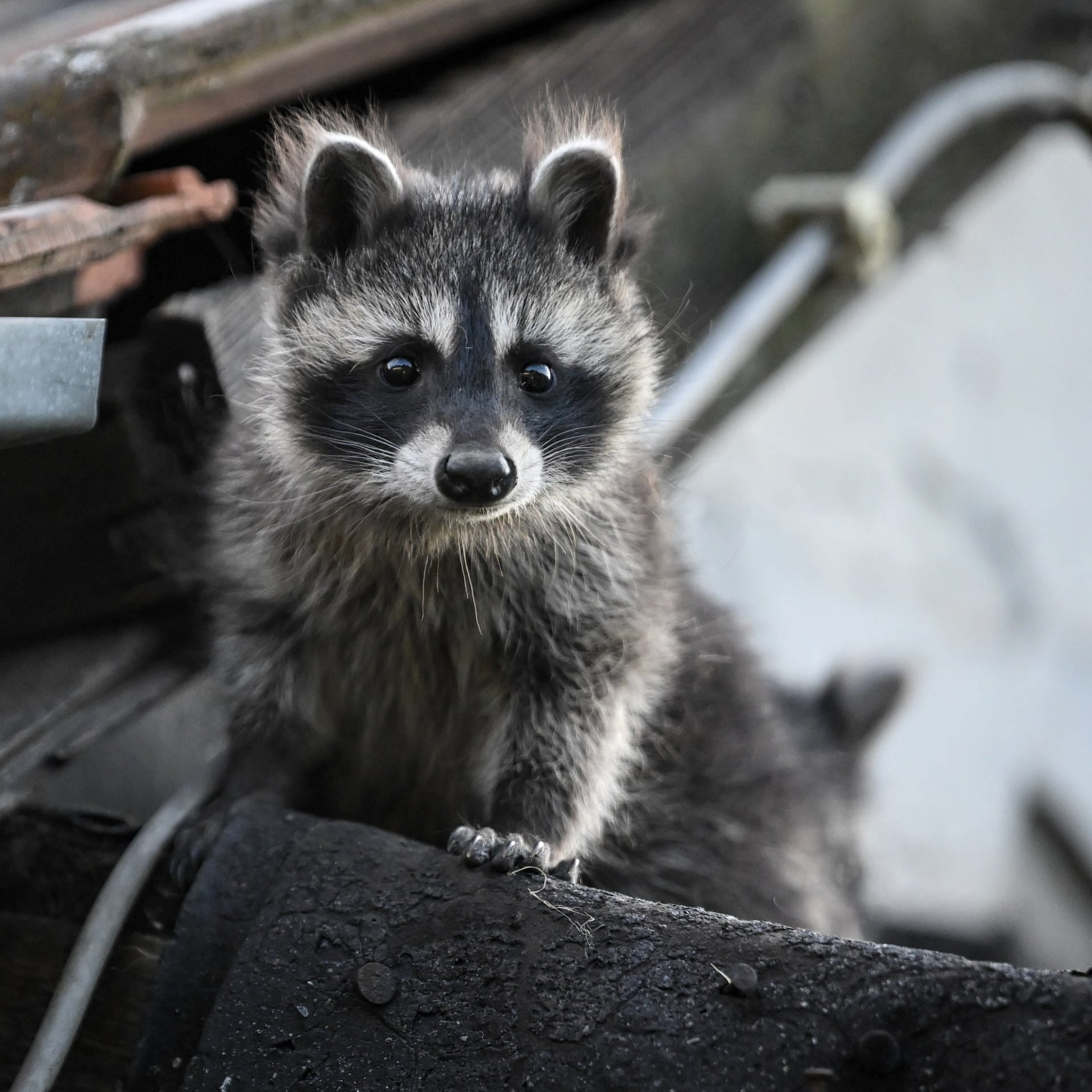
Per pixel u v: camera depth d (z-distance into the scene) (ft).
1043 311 67.77
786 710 28.43
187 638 21.93
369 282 20.38
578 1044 12.78
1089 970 11.91
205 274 23.17
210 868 15.42
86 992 15.05
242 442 21.13
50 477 19.93
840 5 34.83
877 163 33.50
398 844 15.17
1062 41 38.73
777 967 12.65
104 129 19.06
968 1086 11.51
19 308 17.58
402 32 23.63
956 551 64.39
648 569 21.40
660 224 30.37
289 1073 13.32
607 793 20.59
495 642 20.84
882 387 66.44
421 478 19.08
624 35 30.63
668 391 26.35
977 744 58.85
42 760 19.65
